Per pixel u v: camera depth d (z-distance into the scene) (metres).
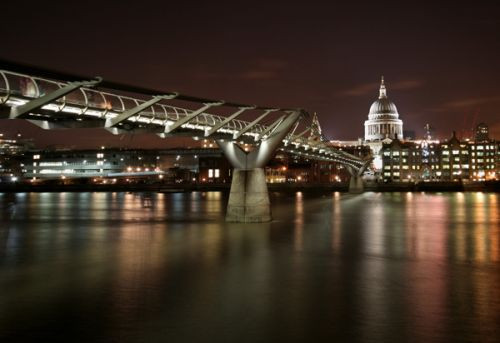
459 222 72.19
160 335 21.94
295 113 63.34
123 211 94.12
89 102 38.94
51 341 21.27
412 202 127.25
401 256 40.94
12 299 27.33
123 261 38.41
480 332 22.22
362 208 102.69
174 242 48.88
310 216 81.19
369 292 28.89
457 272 34.41
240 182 66.50
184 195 169.00
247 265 36.78
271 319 23.98
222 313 24.84
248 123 65.62
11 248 45.41
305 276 32.97
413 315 24.53
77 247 45.81
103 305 26.17
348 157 158.25
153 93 38.94
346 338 21.58
